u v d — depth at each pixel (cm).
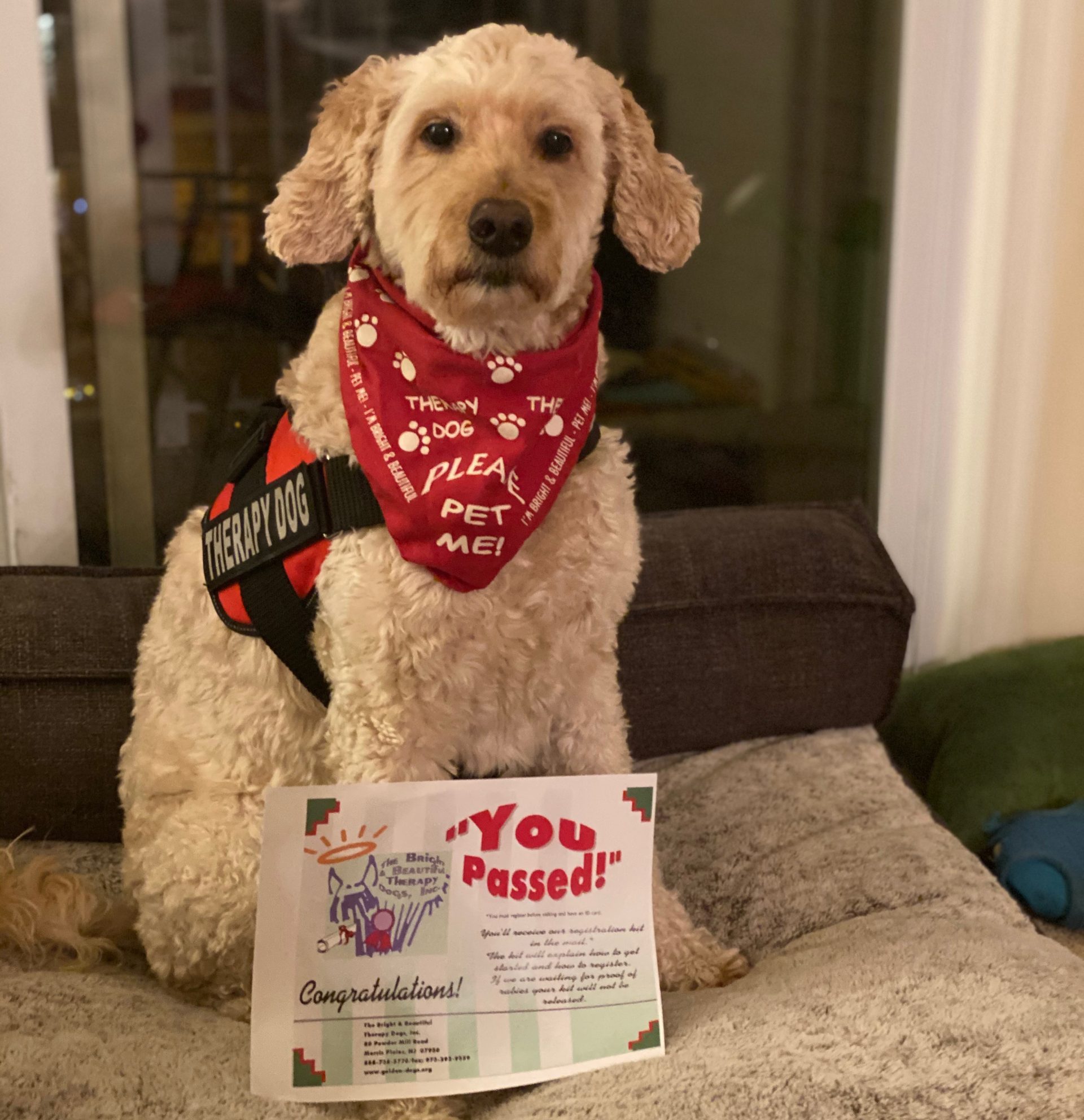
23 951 137
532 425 119
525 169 119
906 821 167
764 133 229
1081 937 176
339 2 212
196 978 134
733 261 235
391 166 124
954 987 118
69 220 198
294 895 108
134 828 143
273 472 129
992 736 198
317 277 213
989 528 228
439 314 120
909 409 225
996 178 213
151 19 200
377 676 120
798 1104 102
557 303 122
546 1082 115
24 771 167
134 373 206
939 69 209
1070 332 218
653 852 119
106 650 170
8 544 199
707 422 243
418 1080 110
